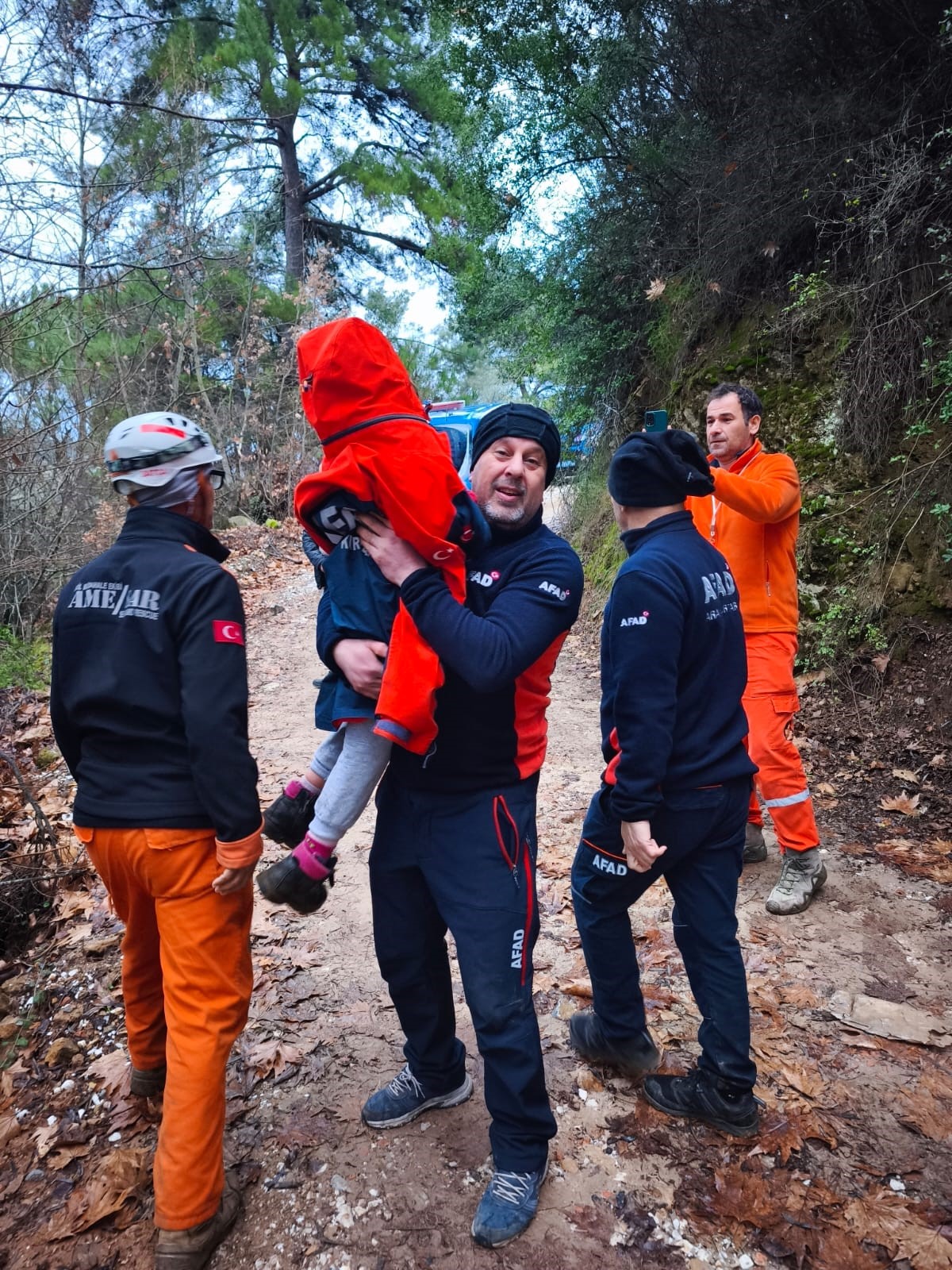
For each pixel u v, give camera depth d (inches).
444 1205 88.0
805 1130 95.9
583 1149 94.3
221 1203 84.6
